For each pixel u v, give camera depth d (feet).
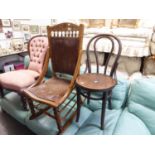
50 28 4.25
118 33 5.66
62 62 4.49
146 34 5.17
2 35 9.05
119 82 4.37
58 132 4.00
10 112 5.30
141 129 3.50
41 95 3.85
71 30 3.92
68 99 4.98
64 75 4.96
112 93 4.40
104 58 5.90
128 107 4.21
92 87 3.37
